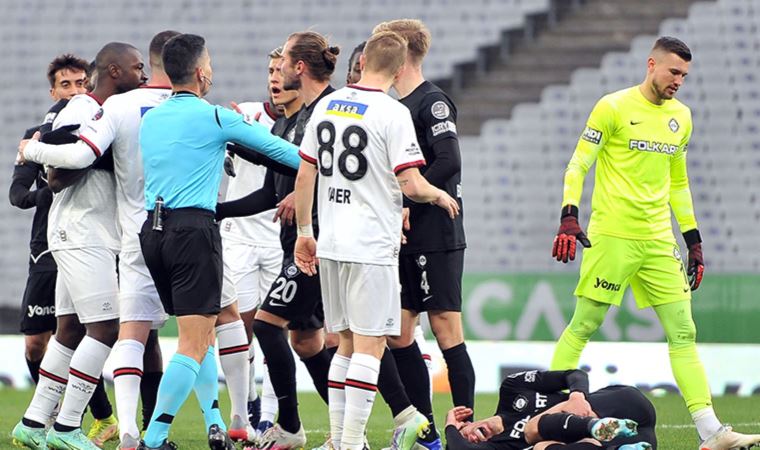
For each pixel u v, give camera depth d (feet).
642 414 74.69
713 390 153.69
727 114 215.10
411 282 83.97
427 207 83.05
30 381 160.04
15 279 214.48
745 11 223.30
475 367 157.28
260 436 91.35
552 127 222.28
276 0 241.14
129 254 81.25
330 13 239.09
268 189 83.30
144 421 89.10
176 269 75.41
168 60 77.30
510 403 77.87
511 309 160.66
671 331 89.61
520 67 229.45
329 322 77.10
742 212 207.72
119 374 80.43
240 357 86.22
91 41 241.55
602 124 89.51
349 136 73.61
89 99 83.30
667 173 90.84
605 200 90.12
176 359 75.31
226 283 85.51
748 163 211.61
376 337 74.08
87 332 84.02
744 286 156.76
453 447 76.95
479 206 214.69
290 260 85.71
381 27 84.99
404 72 84.23
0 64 239.71
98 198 83.25
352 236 73.20
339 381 79.92
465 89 229.66
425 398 84.12
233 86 236.02
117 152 81.15
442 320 83.76
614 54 226.38
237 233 104.63
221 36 239.50
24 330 98.07
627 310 156.15
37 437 86.58
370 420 116.57
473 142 222.28
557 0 232.73
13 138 234.99
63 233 83.25
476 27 233.55
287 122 90.53
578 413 72.64
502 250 210.18
